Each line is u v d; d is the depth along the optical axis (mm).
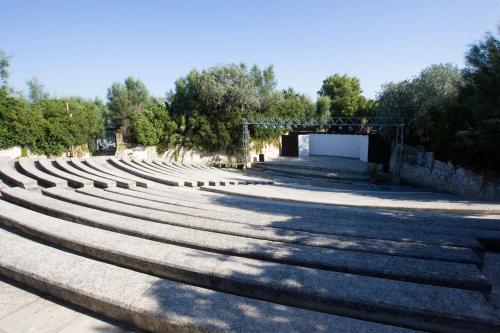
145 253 3697
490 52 11242
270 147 36594
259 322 2406
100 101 47125
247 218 5906
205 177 17047
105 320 2824
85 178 10438
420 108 20625
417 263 3465
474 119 15000
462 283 3070
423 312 2547
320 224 5523
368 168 25500
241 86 30500
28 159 14188
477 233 5207
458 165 15844
